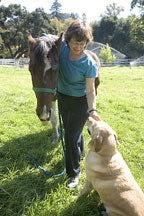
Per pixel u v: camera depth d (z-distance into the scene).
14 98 6.41
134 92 10.73
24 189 2.99
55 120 4.17
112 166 2.68
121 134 4.95
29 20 44.47
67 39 2.59
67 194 2.97
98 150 2.62
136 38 47.09
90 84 2.86
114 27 58.50
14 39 45.16
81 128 3.19
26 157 3.71
